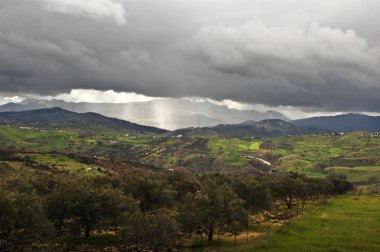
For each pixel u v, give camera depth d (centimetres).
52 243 8138
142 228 6444
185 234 8569
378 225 7506
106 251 7488
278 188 12431
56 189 9212
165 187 10450
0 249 7419
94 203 8356
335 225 7569
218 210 7669
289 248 5500
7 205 6869
